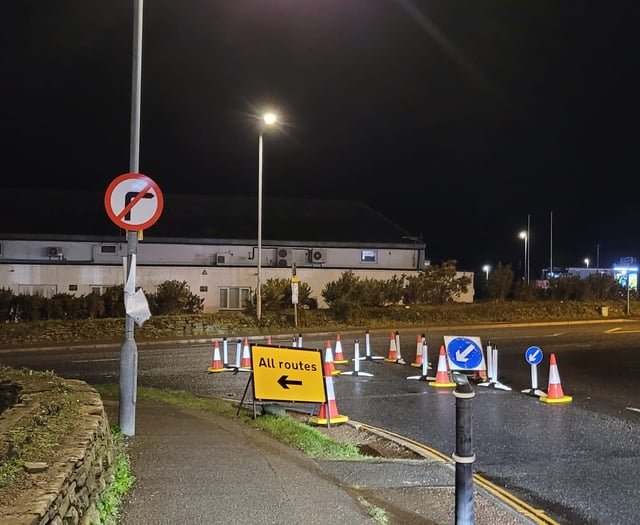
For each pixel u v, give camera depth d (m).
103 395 11.80
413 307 33.28
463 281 37.12
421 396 12.87
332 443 8.47
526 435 9.52
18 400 7.30
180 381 15.07
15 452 4.83
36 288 33.00
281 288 32.28
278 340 25.03
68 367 18.00
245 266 36.84
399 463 7.61
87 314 28.20
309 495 5.95
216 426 8.91
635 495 6.82
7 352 22.36
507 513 6.07
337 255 40.12
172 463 6.88
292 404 11.48
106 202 8.18
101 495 5.47
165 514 5.34
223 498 5.78
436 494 6.46
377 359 18.67
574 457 8.32
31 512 3.65
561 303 36.78
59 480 4.21
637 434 9.60
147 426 8.80
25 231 35.19
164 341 25.17
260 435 8.48
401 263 41.56
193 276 35.53
